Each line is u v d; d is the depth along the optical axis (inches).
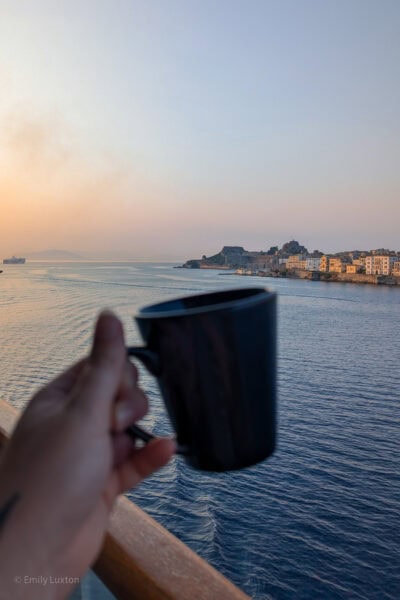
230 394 18.9
